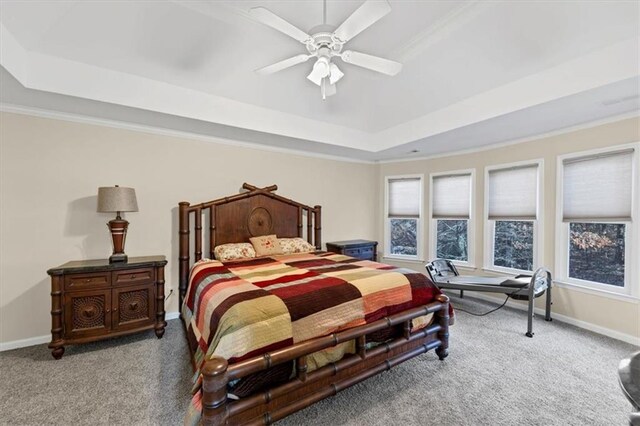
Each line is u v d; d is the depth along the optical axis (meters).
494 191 4.19
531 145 3.75
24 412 1.85
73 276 2.59
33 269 2.85
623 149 2.92
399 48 2.75
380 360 2.15
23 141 2.81
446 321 2.51
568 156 3.38
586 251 3.32
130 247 3.30
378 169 5.51
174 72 2.84
